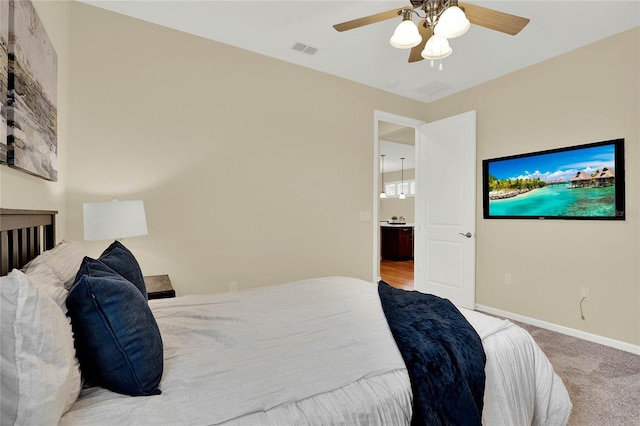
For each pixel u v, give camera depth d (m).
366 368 1.08
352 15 2.49
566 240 2.98
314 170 3.41
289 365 1.08
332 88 3.53
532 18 2.46
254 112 3.06
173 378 1.00
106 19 2.45
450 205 3.88
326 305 1.71
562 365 2.36
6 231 1.17
